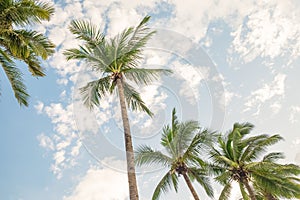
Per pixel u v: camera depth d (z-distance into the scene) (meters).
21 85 12.04
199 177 19.41
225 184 20.77
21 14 11.13
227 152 21.56
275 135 20.67
